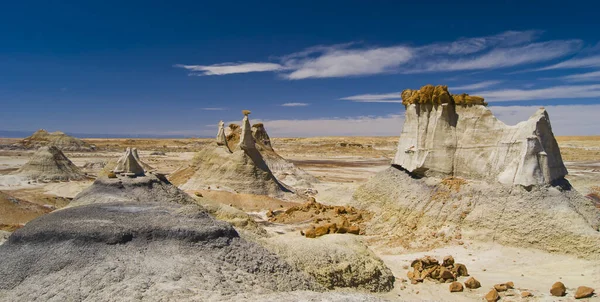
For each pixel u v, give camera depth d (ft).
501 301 51.78
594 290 51.78
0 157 317.83
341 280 55.52
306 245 59.06
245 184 148.56
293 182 192.03
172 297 40.88
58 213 57.00
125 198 86.84
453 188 91.81
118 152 417.08
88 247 47.37
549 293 52.65
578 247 67.15
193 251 49.60
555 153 85.35
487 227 79.20
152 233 50.60
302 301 40.88
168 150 477.77
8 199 111.45
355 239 65.46
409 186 101.71
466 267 67.21
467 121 96.78
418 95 105.09
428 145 101.04
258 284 48.03
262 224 110.52
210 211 90.12
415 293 56.13
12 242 49.21
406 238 85.30
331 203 136.98
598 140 513.86
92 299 40.22
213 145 170.40
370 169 283.38
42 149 193.98
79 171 202.28
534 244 72.13
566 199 77.15
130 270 44.65
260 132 230.48
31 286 42.50
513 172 82.64
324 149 479.82
